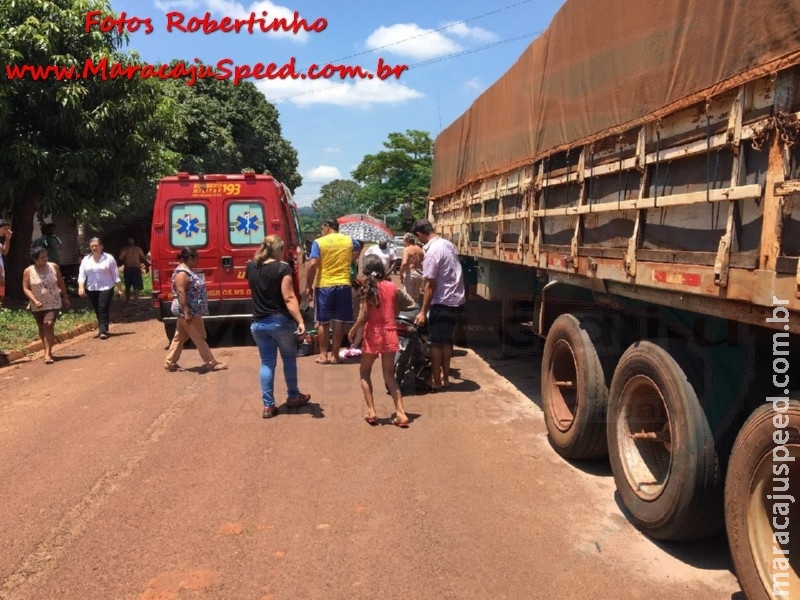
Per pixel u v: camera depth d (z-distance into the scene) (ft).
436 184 40.91
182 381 26.40
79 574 11.89
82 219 52.65
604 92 14.62
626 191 13.70
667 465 13.20
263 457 17.60
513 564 12.07
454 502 14.78
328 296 29.14
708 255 10.32
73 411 22.36
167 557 12.43
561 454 17.63
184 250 27.61
